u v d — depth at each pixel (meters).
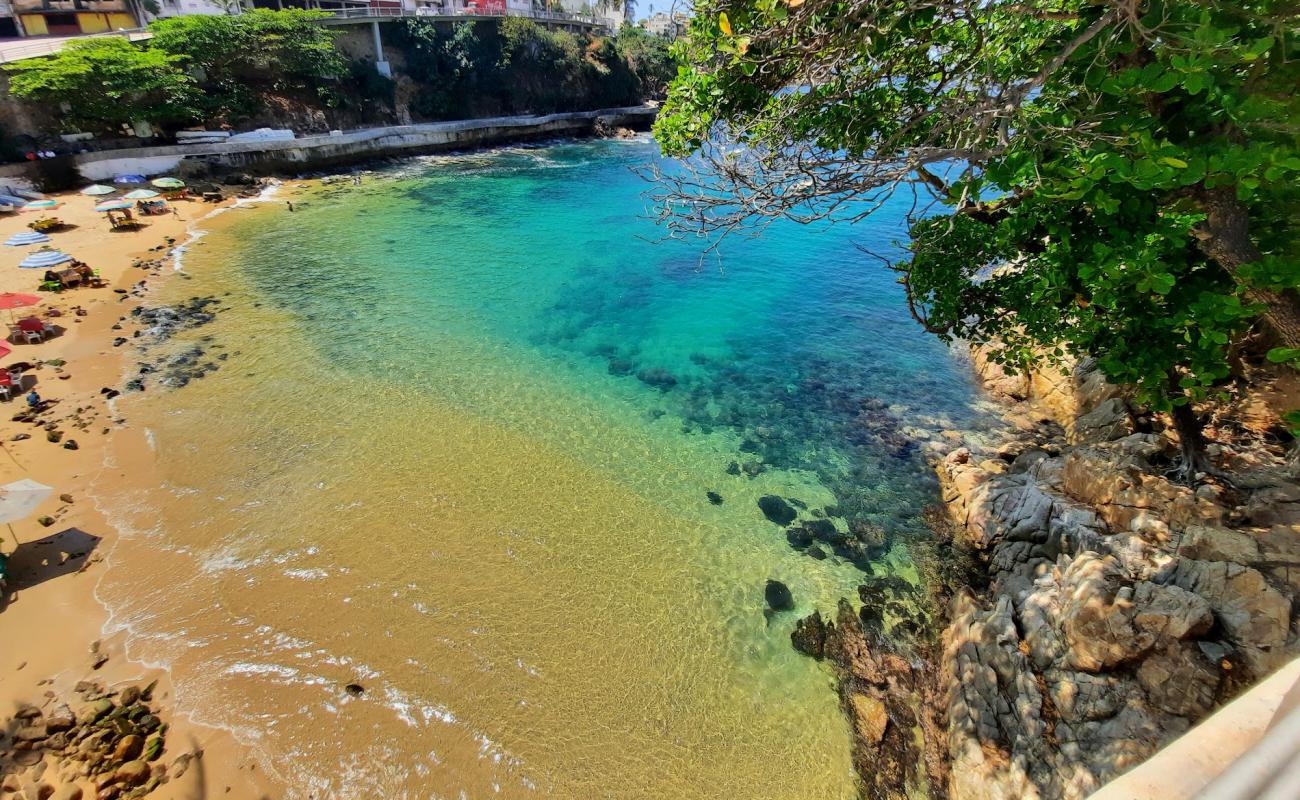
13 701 11.64
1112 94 7.23
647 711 11.98
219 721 11.54
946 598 14.24
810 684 12.49
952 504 16.86
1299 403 14.42
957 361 24.61
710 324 27.75
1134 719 9.53
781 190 9.31
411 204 45.16
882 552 15.54
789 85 8.95
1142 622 9.95
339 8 69.00
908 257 29.44
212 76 50.41
